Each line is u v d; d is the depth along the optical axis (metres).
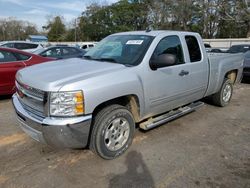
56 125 2.92
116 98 3.50
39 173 3.19
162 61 3.71
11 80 6.16
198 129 4.71
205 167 3.40
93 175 3.18
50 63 4.02
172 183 3.04
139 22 54.22
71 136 2.99
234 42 32.09
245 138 4.34
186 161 3.54
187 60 4.55
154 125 4.10
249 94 7.84
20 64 6.30
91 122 3.20
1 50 6.13
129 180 3.09
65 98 2.93
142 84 3.67
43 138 3.06
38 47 13.30
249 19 37.56
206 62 5.04
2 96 6.70
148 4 49.06
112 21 55.50
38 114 3.14
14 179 3.06
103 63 3.80
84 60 4.14
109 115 3.37
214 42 32.97
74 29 66.50
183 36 4.59
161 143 4.07
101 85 3.16
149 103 3.87
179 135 4.41
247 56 9.27
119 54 4.07
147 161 3.52
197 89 4.89
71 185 2.98
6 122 4.83
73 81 3.02
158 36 4.12
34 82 3.13
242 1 36.94
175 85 4.27
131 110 3.82
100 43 4.80
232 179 3.14
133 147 3.91
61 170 3.27
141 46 3.97
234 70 6.34
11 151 3.72
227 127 4.84
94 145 3.37
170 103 4.33
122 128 3.62
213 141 4.20
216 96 5.98
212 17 43.25
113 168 3.33
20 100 3.55
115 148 3.56
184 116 5.42
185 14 43.62
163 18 45.34
